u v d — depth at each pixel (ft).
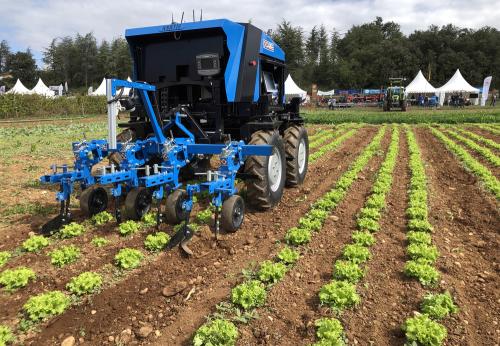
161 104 22.72
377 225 19.99
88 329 12.29
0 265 15.87
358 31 339.36
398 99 130.72
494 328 12.43
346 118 97.40
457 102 153.38
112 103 17.04
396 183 29.68
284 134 27.12
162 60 22.07
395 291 14.37
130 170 18.93
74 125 86.69
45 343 11.67
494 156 39.68
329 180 30.58
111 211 22.16
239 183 27.76
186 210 17.74
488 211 23.12
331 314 12.85
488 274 15.65
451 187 29.07
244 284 13.91
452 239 19.24
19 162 38.86
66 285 14.10
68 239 18.39
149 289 14.39
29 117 119.85
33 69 310.24
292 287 14.55
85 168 19.71
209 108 22.38
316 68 286.25
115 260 16.31
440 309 12.73
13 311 13.12
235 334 11.50
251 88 22.18
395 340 11.87
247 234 19.26
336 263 15.52
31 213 22.33
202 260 16.57
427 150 46.60
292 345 11.60
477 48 301.84
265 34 24.18
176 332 12.16
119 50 287.89
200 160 27.48
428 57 289.12
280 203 24.12
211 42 20.88
